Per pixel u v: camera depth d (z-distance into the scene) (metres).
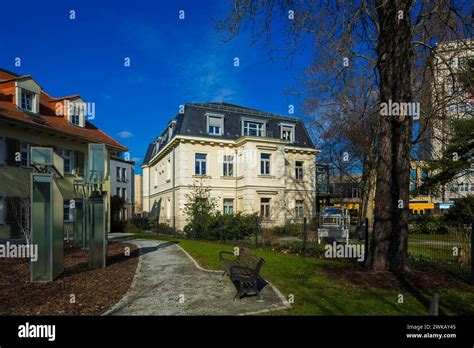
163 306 5.50
